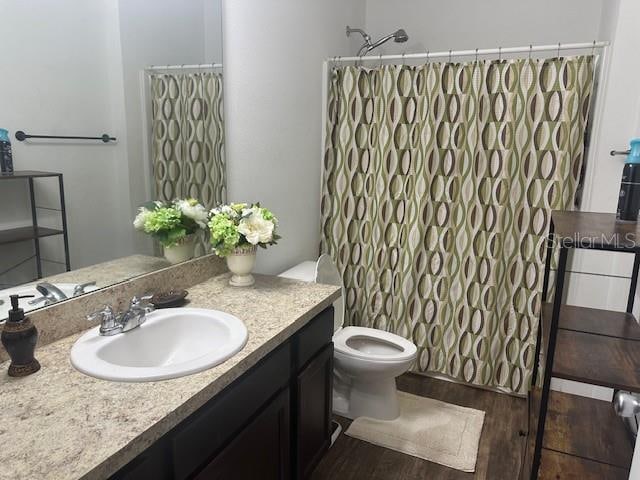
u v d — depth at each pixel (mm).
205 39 1791
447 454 2051
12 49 1161
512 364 2506
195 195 1827
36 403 958
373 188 2656
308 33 2436
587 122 2295
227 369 1126
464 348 2588
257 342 1287
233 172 2023
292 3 2262
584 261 2240
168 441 976
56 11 1254
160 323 1403
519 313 2449
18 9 1164
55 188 1305
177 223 1729
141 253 1602
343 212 2746
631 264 2010
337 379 2428
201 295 1697
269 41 2125
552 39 2879
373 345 2416
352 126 2625
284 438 1496
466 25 3045
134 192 1558
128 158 1523
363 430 2213
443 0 3068
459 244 2500
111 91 1439
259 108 2115
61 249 1331
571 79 2166
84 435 853
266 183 2230
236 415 1203
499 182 2359
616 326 1504
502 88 2281
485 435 2197
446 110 2393
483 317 2512
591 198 2199
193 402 1003
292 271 2334
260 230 1748
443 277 2566
